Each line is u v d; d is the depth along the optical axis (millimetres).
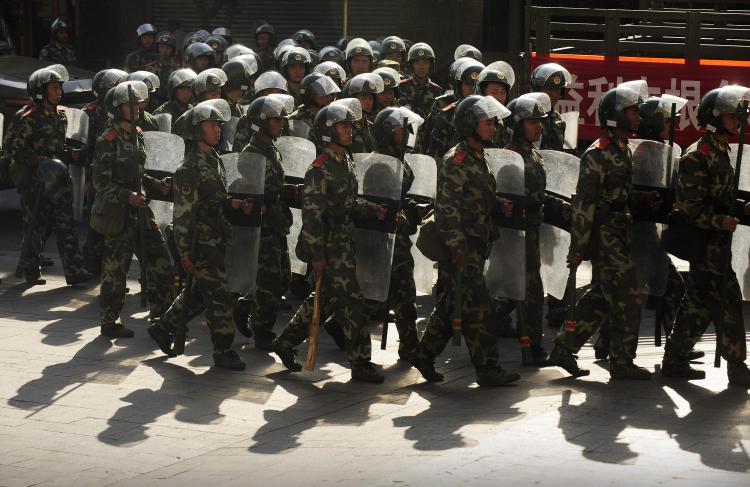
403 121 11516
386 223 11398
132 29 36250
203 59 18531
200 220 11641
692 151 10828
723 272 10812
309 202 11000
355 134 13430
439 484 7844
